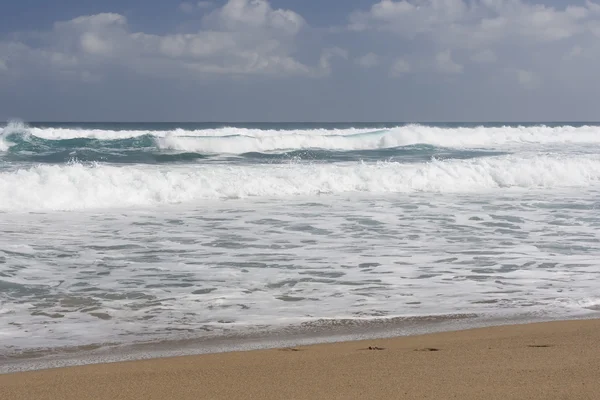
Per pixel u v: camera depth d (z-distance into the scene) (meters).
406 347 5.26
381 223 12.15
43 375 4.48
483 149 30.03
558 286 7.73
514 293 7.40
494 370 4.39
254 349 5.34
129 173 15.77
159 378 4.38
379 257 9.27
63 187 14.40
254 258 9.16
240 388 4.11
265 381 4.26
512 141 35.72
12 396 3.97
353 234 11.05
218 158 23.72
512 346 5.20
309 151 27.02
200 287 7.57
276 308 6.75
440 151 28.11
